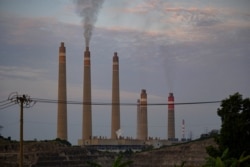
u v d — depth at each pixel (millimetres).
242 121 113812
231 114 115875
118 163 82625
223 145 115250
